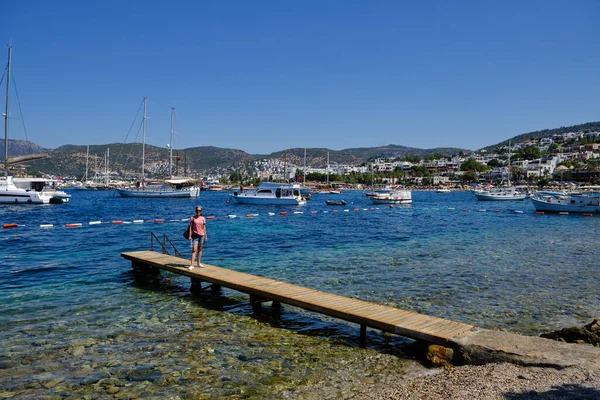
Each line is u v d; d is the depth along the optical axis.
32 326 12.06
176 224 41.88
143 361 9.87
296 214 58.88
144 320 12.79
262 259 23.06
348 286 17.14
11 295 15.30
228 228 38.69
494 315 13.66
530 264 21.98
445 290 16.61
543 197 70.12
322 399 8.18
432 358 9.93
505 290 16.69
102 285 16.92
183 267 16.77
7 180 65.31
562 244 29.78
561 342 9.80
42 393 8.36
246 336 11.65
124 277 18.27
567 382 8.08
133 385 8.72
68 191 153.25
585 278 18.80
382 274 19.34
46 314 13.16
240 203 75.81
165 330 11.98
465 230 39.38
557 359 8.91
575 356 9.05
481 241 31.22
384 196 90.38
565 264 22.06
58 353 10.24
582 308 14.48
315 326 12.59
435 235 35.06
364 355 10.47
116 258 22.61
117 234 33.31
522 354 9.11
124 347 10.68
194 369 9.50
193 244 16.61
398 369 9.62
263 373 9.34
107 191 153.62
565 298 15.62
